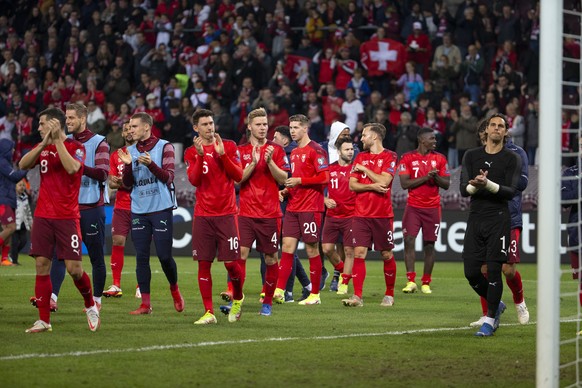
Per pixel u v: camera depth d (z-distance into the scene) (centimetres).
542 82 1773
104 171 2639
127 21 7100
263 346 2159
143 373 1812
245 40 6506
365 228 3066
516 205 2602
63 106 6769
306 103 6103
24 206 4806
